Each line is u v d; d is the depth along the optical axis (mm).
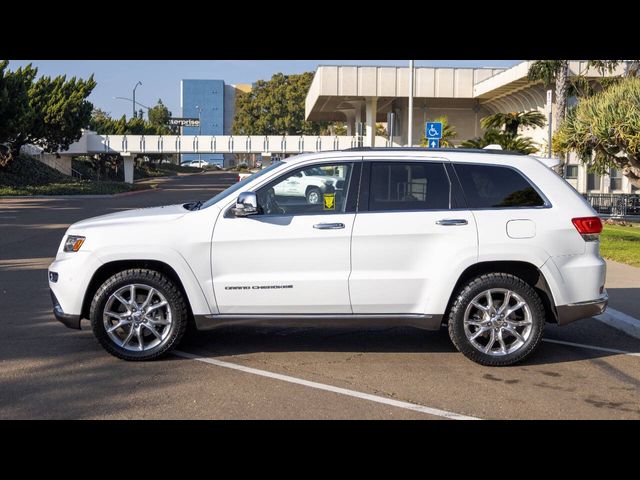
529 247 6785
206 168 119062
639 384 6457
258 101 92125
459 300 6820
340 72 39906
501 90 37125
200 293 6812
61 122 41562
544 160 7168
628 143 19203
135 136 55938
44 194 39531
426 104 43375
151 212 7230
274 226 6781
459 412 5645
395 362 7059
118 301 6898
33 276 12234
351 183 6930
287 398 5910
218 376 6496
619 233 19078
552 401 5945
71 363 6871
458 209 6875
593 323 9016
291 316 6836
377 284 6770
